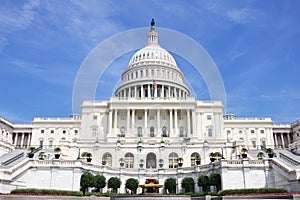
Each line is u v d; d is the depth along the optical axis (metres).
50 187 33.19
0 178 29.02
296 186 28.14
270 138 85.44
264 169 32.81
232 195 25.66
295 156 46.88
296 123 84.06
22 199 22.97
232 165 33.38
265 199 22.23
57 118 87.06
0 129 79.25
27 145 83.81
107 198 25.98
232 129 86.38
